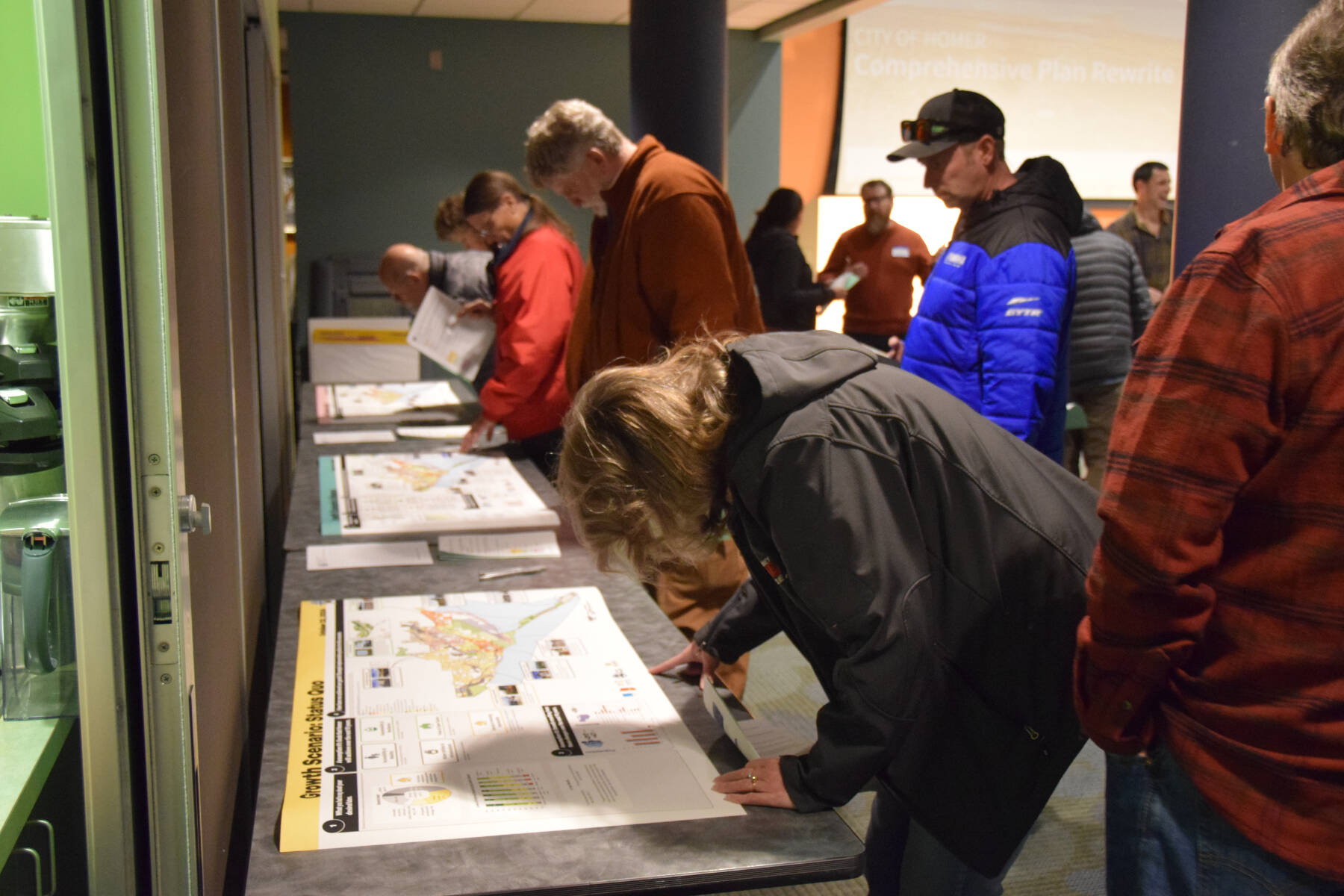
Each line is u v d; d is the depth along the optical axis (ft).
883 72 22.98
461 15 19.30
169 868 2.57
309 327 12.57
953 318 6.89
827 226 23.08
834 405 3.17
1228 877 2.90
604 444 3.10
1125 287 11.12
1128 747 3.08
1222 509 2.74
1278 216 2.77
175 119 2.63
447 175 20.01
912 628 3.05
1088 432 11.56
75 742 3.65
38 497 3.57
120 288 2.34
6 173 4.09
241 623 4.43
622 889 2.74
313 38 19.02
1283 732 2.75
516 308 8.41
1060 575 3.43
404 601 4.83
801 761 3.15
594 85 20.42
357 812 3.02
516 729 3.56
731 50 21.04
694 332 6.41
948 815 3.62
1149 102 24.25
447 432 9.29
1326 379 2.64
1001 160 7.02
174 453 2.42
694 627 6.66
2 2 3.99
